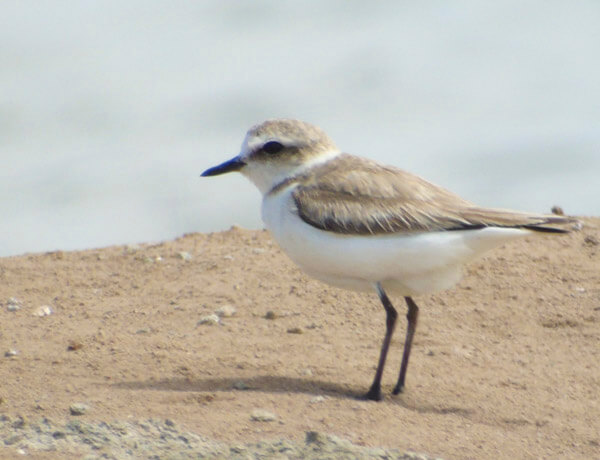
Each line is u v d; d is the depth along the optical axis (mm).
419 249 9531
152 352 11234
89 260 14852
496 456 8672
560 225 9586
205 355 11180
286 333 11930
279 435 8883
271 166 10461
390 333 9969
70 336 11789
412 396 10094
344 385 10391
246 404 9672
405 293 10141
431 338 11758
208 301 12992
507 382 10484
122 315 12555
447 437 9039
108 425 9055
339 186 9984
